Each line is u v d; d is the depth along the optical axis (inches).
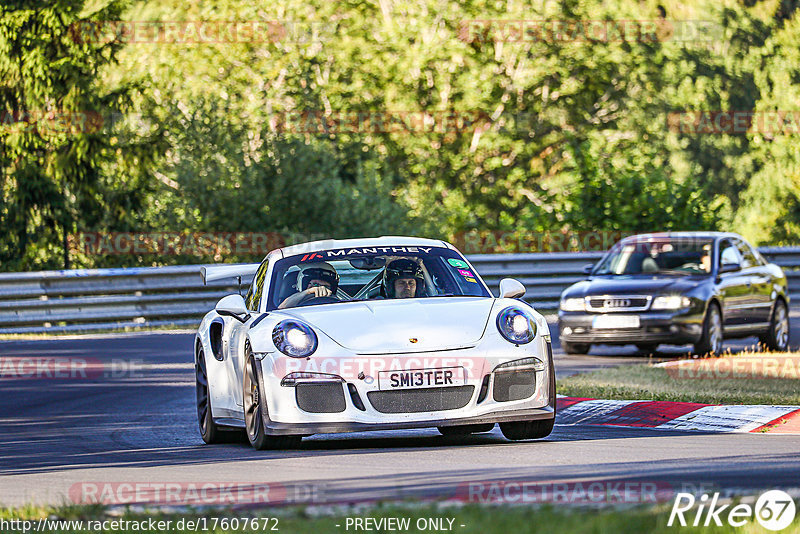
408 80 5187.0
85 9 3914.9
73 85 3836.1
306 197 3809.1
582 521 649.0
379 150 5039.4
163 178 4244.6
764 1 6815.9
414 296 1235.2
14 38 3799.2
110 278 3026.6
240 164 3821.4
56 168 3863.2
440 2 5275.6
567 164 5103.3
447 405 1087.0
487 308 1161.4
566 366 2042.3
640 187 3821.4
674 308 2150.6
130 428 1441.9
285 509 749.9
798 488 798.5
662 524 639.1
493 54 5364.2
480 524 653.3
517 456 1023.6
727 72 6363.2
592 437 1197.1
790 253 3631.9
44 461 1158.3
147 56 4958.2
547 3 5378.9
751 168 6451.8
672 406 1391.5
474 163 5349.4
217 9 5068.9
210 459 1099.9
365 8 5329.7
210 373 1296.8
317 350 1101.1
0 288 2888.8
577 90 5526.6
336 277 1252.5
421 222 4143.7
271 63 5032.0
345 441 1245.7
